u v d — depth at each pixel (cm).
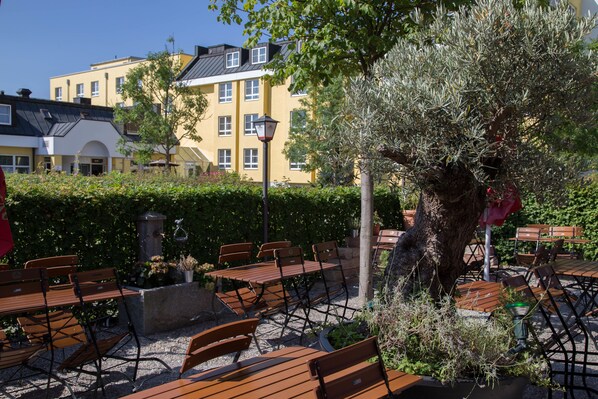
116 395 468
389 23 641
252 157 3822
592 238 1135
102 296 482
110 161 3441
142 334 646
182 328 682
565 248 1148
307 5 618
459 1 599
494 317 415
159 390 301
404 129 371
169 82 2494
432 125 367
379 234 1031
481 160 383
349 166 471
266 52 3759
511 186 409
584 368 473
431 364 360
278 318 734
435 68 393
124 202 685
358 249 1036
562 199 416
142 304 645
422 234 430
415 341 375
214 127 4028
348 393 272
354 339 402
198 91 2597
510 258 1209
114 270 493
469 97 372
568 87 376
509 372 358
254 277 587
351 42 609
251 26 722
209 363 555
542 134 414
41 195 607
